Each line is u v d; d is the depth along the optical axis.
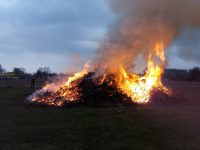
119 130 13.49
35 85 41.25
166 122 15.00
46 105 20.14
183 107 19.47
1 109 19.00
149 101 21.05
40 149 11.38
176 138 12.54
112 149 11.33
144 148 11.39
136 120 15.33
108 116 16.23
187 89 33.69
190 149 11.35
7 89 34.00
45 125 14.59
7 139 12.51
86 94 20.64
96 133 13.10
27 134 13.12
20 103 21.64
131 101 20.48
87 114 16.81
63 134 13.05
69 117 16.16
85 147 11.53
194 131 13.48
